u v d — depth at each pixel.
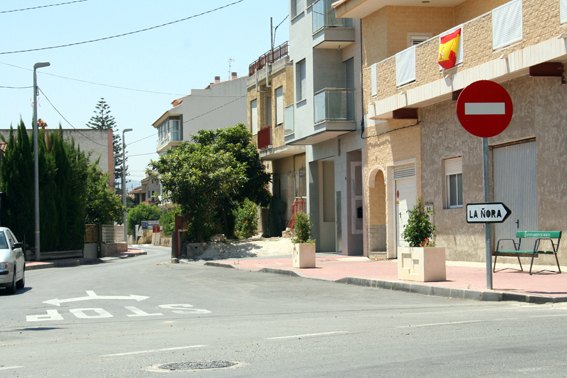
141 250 61.06
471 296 14.83
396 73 25.83
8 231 22.31
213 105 84.00
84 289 20.86
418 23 27.48
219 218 42.84
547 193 19.17
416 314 12.63
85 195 46.56
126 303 16.69
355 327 11.05
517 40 19.52
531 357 7.92
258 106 44.00
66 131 73.06
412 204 26.44
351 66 31.70
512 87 20.47
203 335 10.77
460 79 21.75
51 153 44.31
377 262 26.67
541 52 18.28
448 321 11.25
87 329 12.23
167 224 75.50
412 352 8.53
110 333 11.49
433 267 17.33
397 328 10.64
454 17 27.53
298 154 40.91
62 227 44.59
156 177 40.53
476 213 14.74
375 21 28.44
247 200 43.94
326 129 30.67
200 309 15.04
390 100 25.77
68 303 17.02
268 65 41.41
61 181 44.69
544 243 19.39
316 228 36.06
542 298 13.39
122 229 60.09
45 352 9.61
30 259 42.56
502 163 21.33
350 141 31.27
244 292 18.72
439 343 9.10
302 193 40.38
